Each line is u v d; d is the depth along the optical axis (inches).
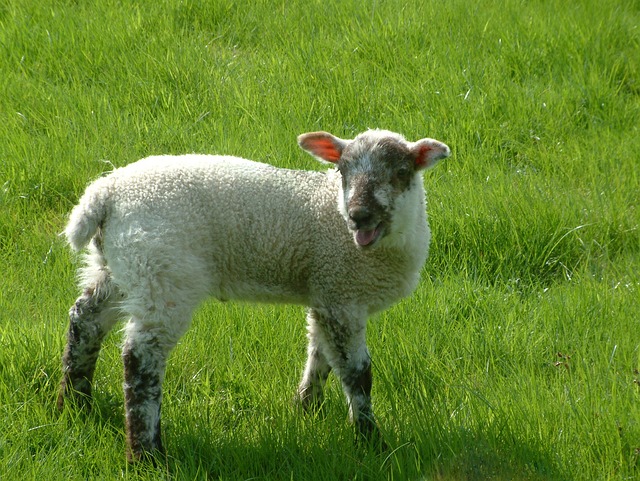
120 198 484.1
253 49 1041.5
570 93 953.5
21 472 475.2
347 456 490.9
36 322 620.7
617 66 1014.4
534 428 505.4
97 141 836.0
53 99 898.7
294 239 509.0
